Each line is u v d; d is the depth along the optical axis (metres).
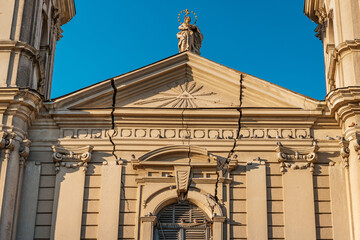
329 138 28.53
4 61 28.83
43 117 29.00
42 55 33.47
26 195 27.67
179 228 27.53
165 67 30.03
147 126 29.00
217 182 27.88
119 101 29.56
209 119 28.95
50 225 27.25
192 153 28.34
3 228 26.16
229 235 27.03
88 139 28.66
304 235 26.84
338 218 27.09
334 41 32.16
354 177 26.89
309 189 27.61
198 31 32.66
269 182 27.89
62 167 28.12
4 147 27.19
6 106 27.80
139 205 27.53
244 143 28.53
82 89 29.31
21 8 30.08
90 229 27.16
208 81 30.05
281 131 28.86
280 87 29.34
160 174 28.11
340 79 29.17
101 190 27.73
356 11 30.02
